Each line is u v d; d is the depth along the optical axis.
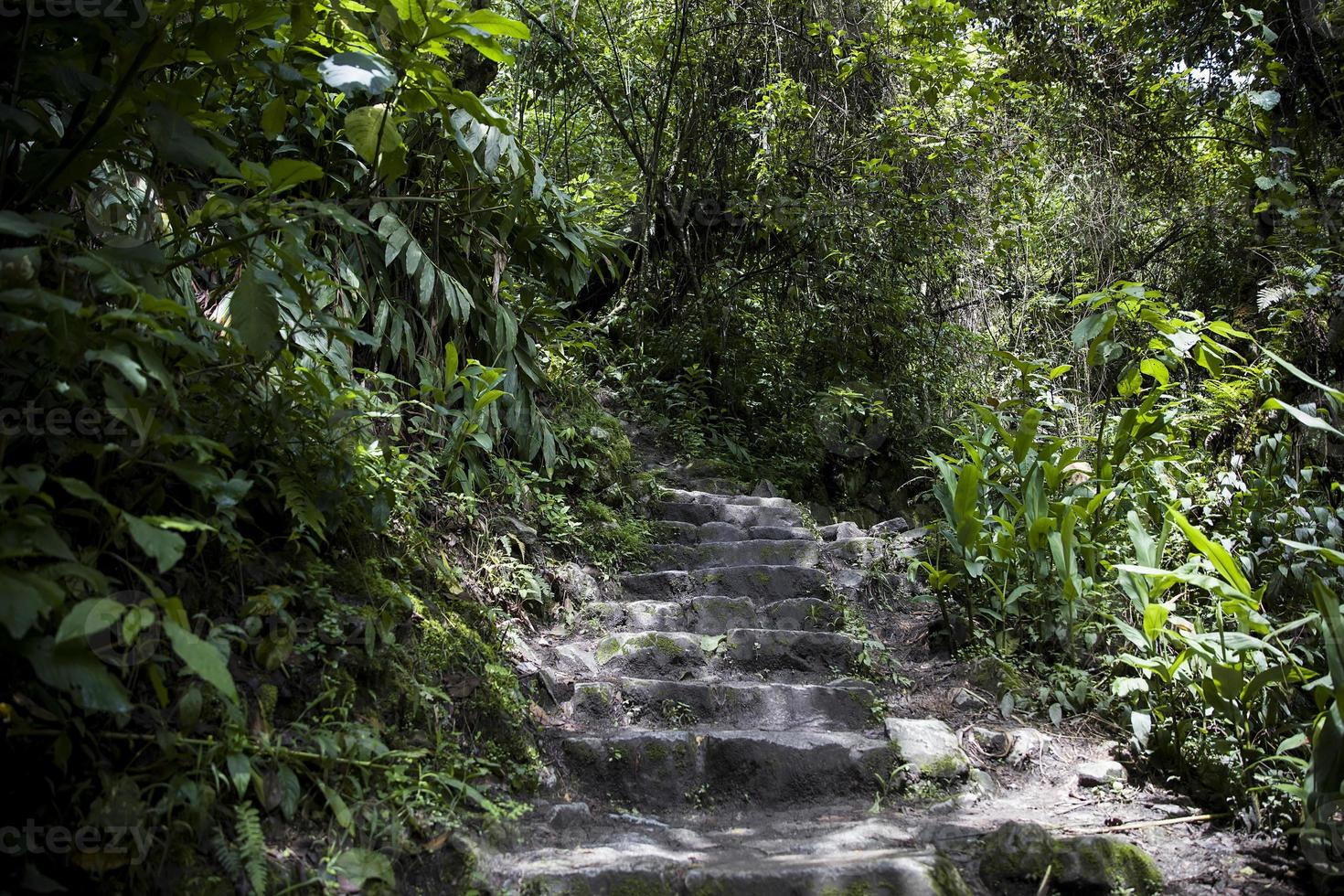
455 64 3.89
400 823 2.12
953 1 6.34
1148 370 3.61
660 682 3.16
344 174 3.38
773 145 6.61
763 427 6.47
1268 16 5.27
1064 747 2.99
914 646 3.73
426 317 3.77
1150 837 2.44
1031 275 6.99
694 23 6.83
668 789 2.72
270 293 2.22
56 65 1.97
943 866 2.13
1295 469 4.36
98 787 1.77
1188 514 3.79
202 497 2.20
